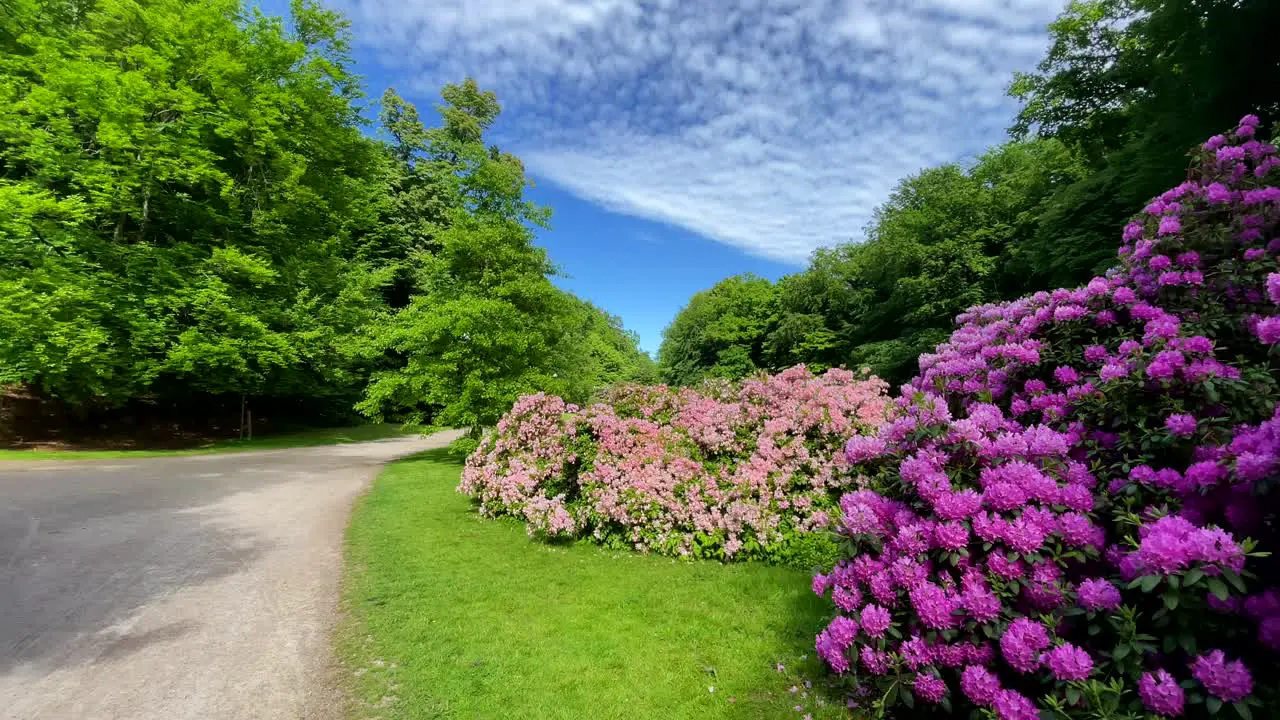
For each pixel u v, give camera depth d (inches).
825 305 1138.0
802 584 179.8
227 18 617.6
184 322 612.1
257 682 123.0
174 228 653.9
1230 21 299.1
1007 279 697.6
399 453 624.1
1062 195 509.4
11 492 307.9
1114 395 102.7
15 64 529.3
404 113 1144.8
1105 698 72.2
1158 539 70.6
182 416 792.3
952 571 95.0
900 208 895.7
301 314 685.9
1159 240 129.2
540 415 294.8
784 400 250.8
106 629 147.7
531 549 227.9
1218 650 67.6
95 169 527.5
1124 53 460.1
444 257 508.7
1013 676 87.9
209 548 221.3
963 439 99.8
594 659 132.6
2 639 139.7
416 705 114.0
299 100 652.7
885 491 107.7
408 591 178.5
